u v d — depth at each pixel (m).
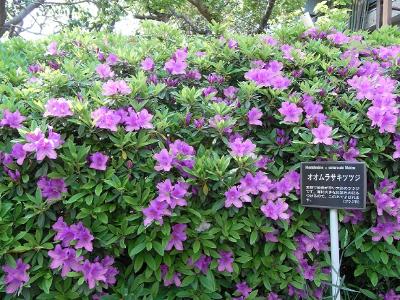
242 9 11.01
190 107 2.26
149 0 9.92
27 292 1.82
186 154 2.00
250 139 2.28
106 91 2.11
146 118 2.01
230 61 2.73
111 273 1.89
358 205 1.94
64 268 1.81
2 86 2.31
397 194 2.19
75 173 1.89
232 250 1.98
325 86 2.42
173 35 3.50
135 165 1.98
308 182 2.01
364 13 6.97
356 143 2.17
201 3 10.06
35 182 1.93
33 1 8.26
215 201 1.98
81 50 3.22
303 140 2.17
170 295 1.95
